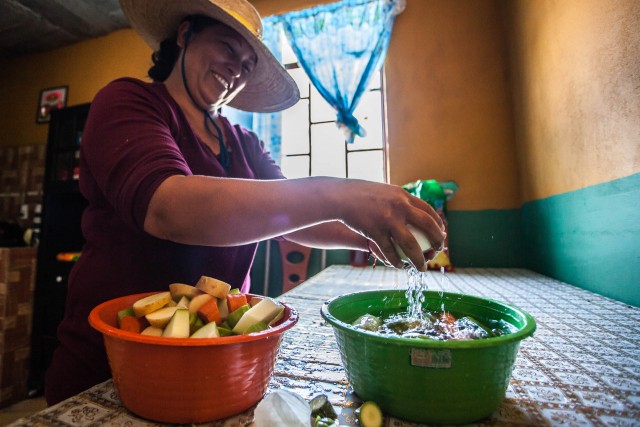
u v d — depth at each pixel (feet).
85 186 2.10
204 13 2.45
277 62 2.97
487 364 1.20
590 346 2.17
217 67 2.48
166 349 1.14
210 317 1.42
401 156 7.69
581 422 1.29
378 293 2.00
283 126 8.80
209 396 1.22
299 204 1.28
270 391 1.50
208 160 2.33
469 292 4.09
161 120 1.82
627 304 3.37
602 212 3.79
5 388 6.95
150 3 2.63
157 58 2.84
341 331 1.41
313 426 1.23
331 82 8.01
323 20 8.20
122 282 2.06
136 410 1.26
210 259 2.34
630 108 3.22
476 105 7.44
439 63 7.69
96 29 9.65
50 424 1.23
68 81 10.20
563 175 4.83
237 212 1.26
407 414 1.27
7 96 10.78
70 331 2.06
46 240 7.41
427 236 1.28
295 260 8.11
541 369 1.79
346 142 8.45
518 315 1.52
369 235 1.31
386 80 7.94
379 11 7.98
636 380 1.66
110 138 1.53
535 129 5.91
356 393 1.43
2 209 10.11
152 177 1.34
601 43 3.68
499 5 7.53
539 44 5.52
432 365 1.19
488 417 1.32
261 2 8.63
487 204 7.22
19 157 10.21
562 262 4.90
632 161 3.23
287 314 1.55
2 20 9.16
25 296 7.30
